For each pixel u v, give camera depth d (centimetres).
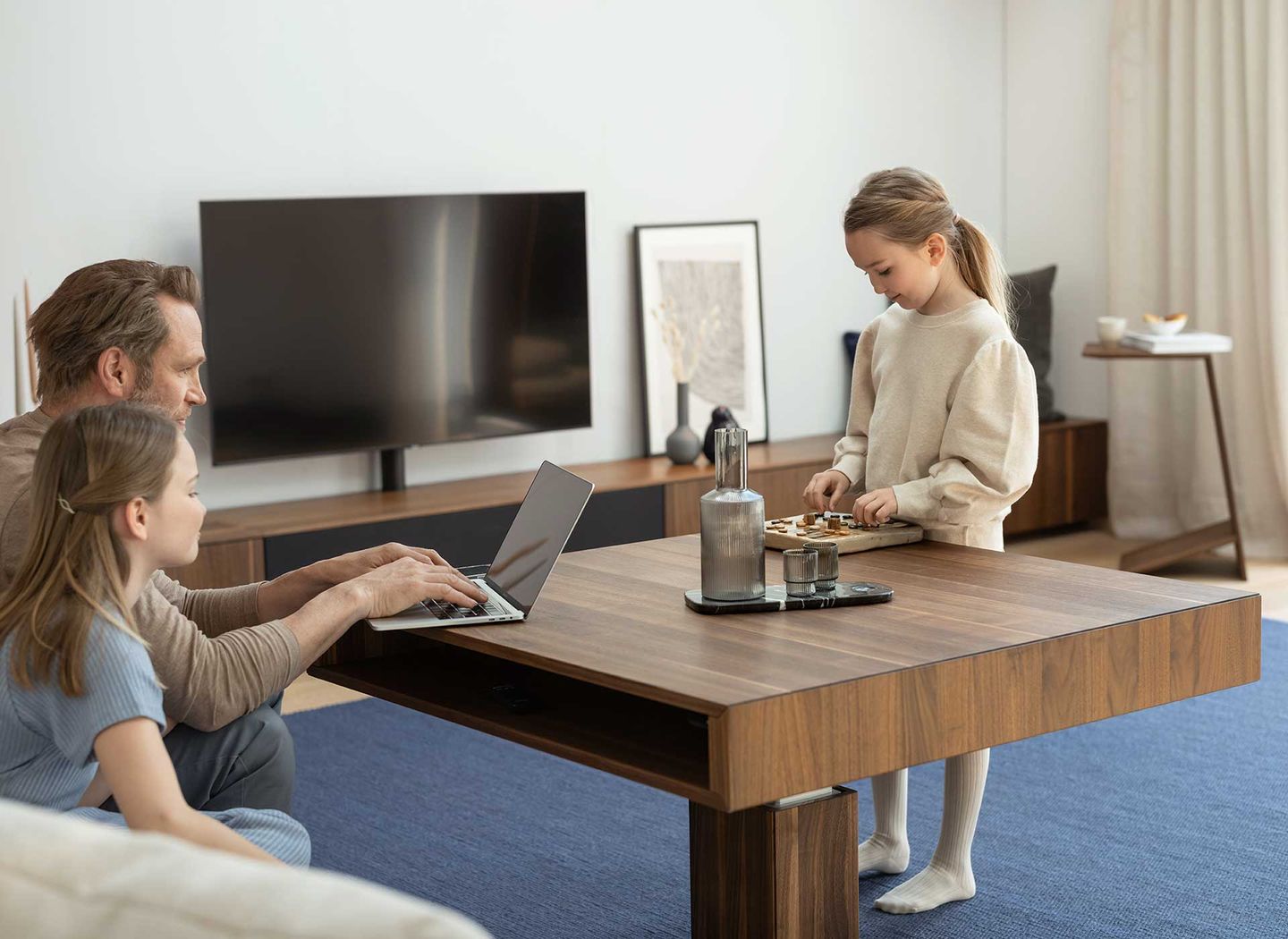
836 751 157
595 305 518
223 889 73
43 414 191
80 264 407
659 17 524
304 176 447
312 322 436
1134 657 183
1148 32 559
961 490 233
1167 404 575
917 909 244
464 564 446
